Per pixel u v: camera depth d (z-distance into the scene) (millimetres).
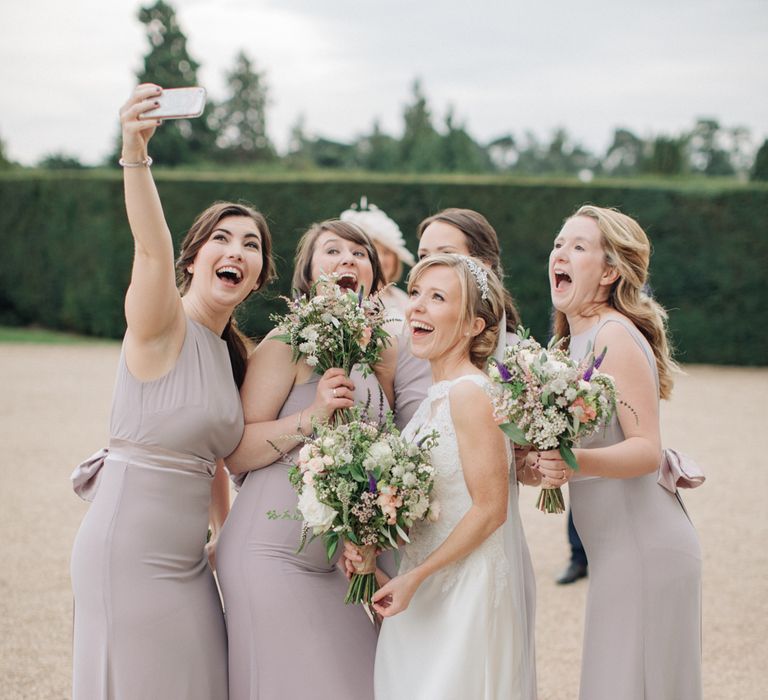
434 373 2514
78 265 17188
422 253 3367
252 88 45156
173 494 2496
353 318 2611
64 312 17500
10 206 17750
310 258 3287
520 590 2482
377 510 2258
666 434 9242
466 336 2420
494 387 2301
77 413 9789
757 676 3855
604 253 2660
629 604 2570
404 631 2432
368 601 2402
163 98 2207
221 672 2592
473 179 15188
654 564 2564
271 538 2631
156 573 2449
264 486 2672
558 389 2180
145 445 2479
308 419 2604
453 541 2293
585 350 2688
